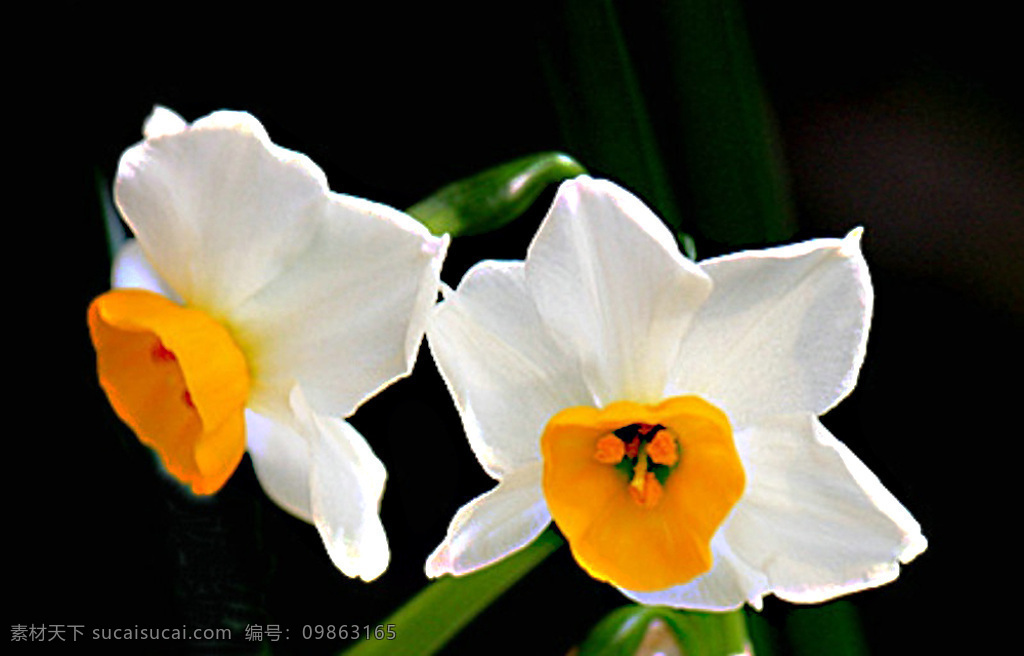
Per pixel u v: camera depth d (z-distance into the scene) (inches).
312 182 13.9
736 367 14.0
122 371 14.4
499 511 14.0
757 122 15.2
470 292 13.9
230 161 13.9
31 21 16.4
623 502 14.2
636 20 15.9
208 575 15.3
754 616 15.1
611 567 14.1
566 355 14.0
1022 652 16.4
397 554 16.1
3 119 16.4
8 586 16.4
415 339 13.9
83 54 16.4
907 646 16.5
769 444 14.0
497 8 16.5
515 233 15.3
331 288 13.9
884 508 13.9
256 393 14.1
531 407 14.0
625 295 13.9
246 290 14.1
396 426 16.0
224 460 14.1
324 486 14.0
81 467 16.5
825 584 14.0
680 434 14.1
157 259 14.2
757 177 15.2
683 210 15.6
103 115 16.5
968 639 16.4
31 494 16.5
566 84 15.1
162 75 16.5
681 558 14.1
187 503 15.4
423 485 16.1
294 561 16.1
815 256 13.8
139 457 15.8
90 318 14.3
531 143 16.5
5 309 16.5
